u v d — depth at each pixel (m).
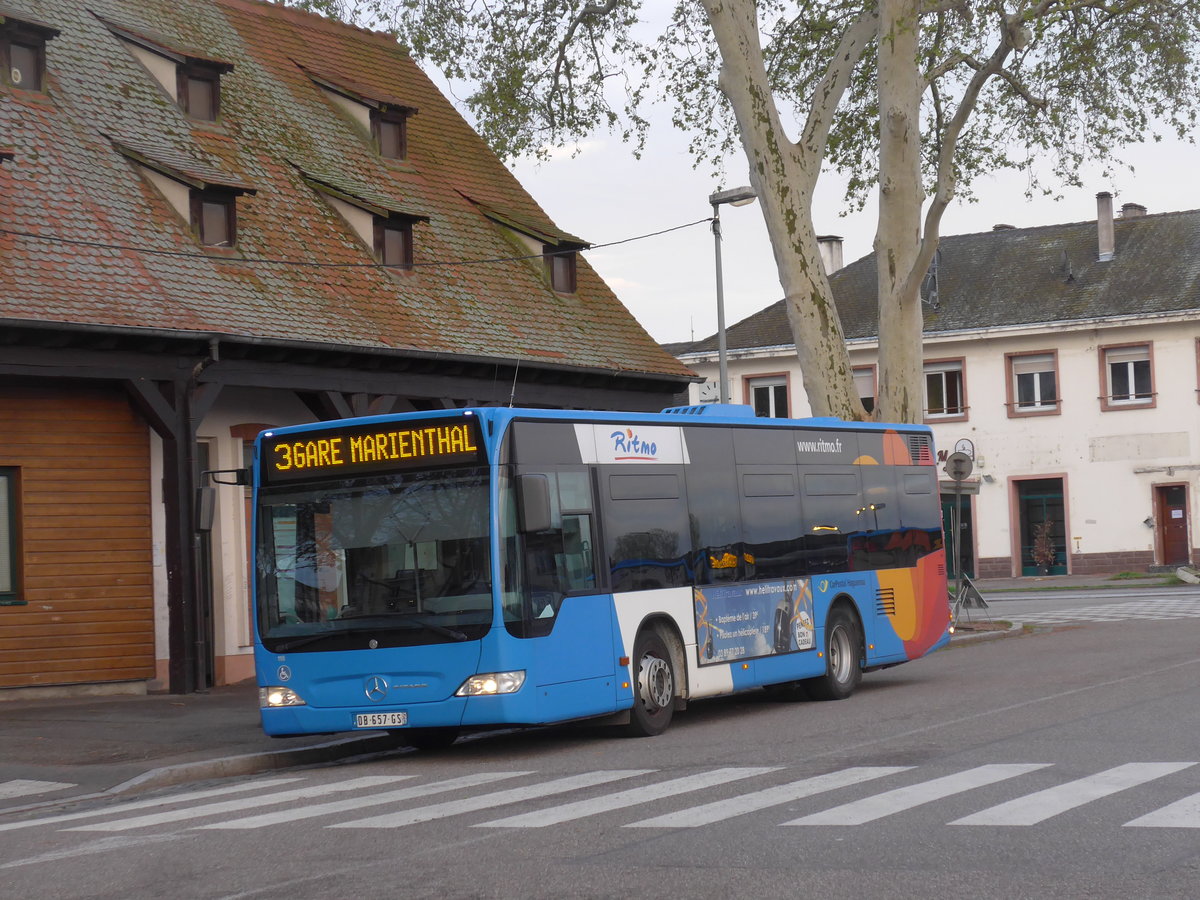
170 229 21.77
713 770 11.38
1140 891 6.57
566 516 13.95
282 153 25.81
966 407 50.81
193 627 20.16
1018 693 16.38
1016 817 8.50
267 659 13.73
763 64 24.48
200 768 13.47
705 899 6.73
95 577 20.36
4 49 21.72
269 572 13.86
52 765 13.76
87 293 19.38
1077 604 35.47
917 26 23.95
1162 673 17.78
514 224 28.91
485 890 7.16
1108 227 51.19
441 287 26.09
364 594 13.45
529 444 13.62
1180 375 47.78
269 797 11.50
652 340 29.80
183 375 20.28
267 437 13.98
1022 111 27.17
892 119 24.05
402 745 15.75
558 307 28.42
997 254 53.28
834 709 16.39
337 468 13.72
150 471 21.00
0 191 19.88
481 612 13.03
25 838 9.87
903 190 24.45
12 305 18.31
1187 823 8.14
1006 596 41.22
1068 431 49.34
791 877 7.13
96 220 20.72
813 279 24.41
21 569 19.72
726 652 16.02
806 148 24.77
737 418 16.98
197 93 24.94
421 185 28.61
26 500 19.80
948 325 51.03
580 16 27.28
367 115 28.56
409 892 7.20
